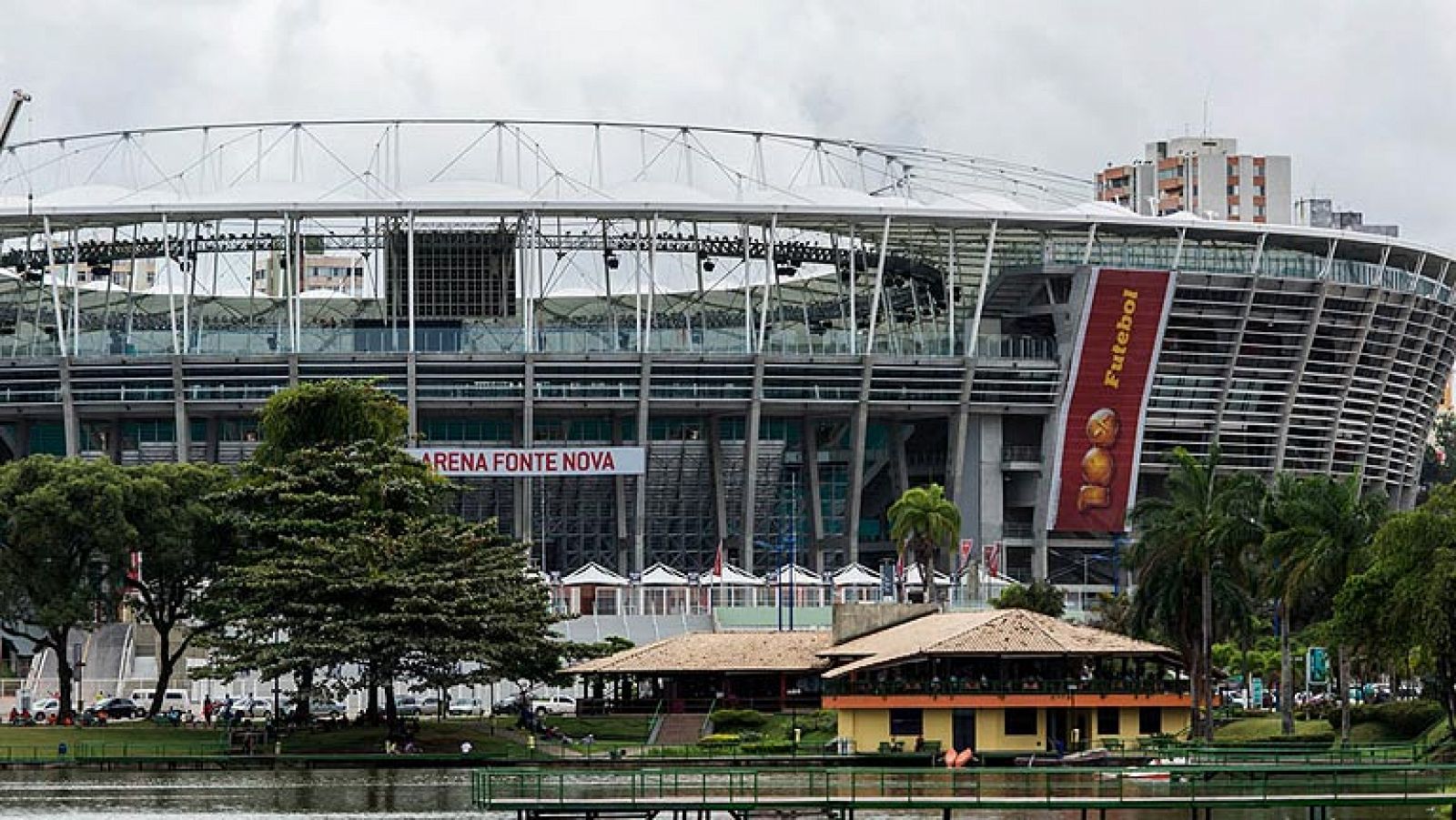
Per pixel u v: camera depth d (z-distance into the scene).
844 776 117.44
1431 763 132.12
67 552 194.62
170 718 193.25
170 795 147.62
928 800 113.25
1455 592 136.88
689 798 114.88
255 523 185.88
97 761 165.88
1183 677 166.25
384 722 183.38
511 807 113.81
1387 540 145.25
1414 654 143.25
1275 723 175.75
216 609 186.88
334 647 169.38
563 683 183.50
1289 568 166.50
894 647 166.75
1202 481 171.88
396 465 191.00
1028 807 112.31
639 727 182.88
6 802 143.50
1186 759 138.00
